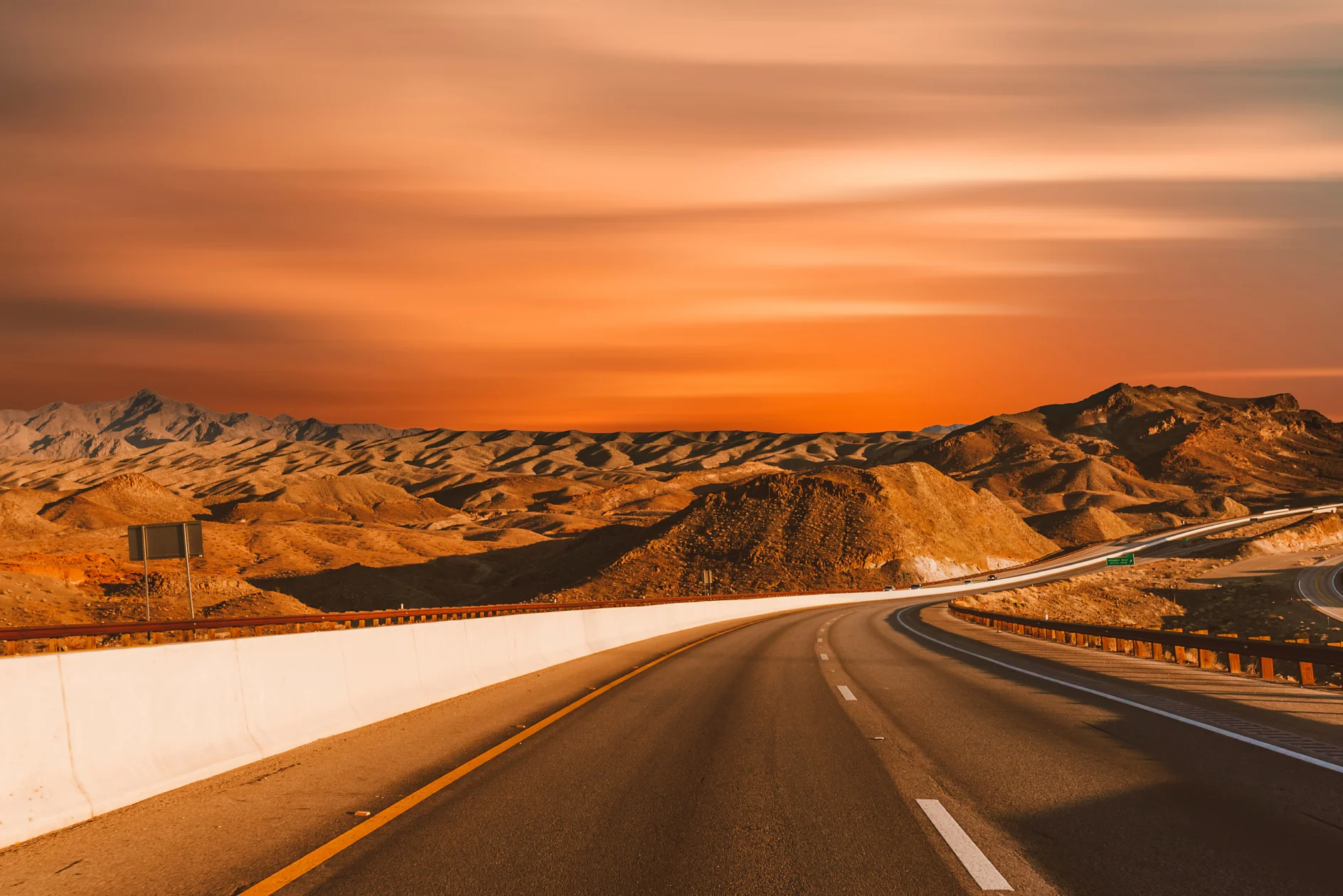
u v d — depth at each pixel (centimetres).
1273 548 14775
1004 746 998
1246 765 891
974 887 542
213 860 595
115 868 577
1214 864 584
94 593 7506
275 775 848
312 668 1075
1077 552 16488
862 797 765
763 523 14050
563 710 1285
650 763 908
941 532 14688
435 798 762
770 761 918
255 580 12769
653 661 2150
